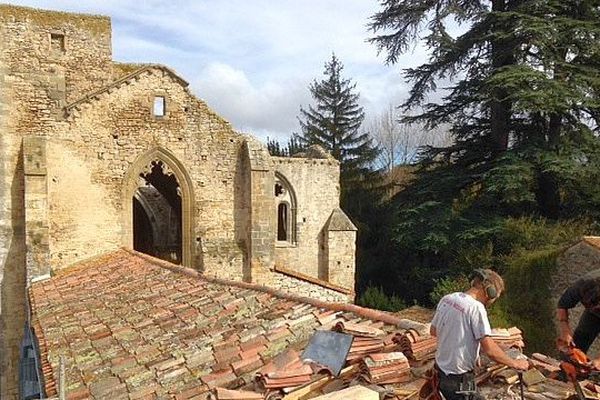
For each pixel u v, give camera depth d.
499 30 22.89
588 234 20.70
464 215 23.27
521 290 16.84
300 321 7.25
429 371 4.61
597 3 22.88
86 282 14.70
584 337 5.52
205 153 20.31
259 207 20.50
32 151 17.00
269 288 9.32
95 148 18.58
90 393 6.51
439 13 25.95
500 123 24.91
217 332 7.71
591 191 22.39
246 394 4.80
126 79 19.00
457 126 27.25
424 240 23.03
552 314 15.80
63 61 21.11
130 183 19.20
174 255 26.66
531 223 21.22
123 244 19.09
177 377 6.38
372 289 28.36
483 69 24.39
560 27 21.89
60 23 21.00
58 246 17.84
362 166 45.25
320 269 27.11
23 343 16.22
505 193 21.69
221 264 20.19
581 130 22.25
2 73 17.45
